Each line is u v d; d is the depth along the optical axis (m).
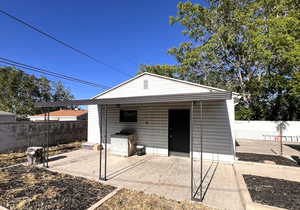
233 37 14.79
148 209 3.03
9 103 25.89
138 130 7.79
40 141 8.95
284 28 10.84
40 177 4.65
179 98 4.12
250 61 15.13
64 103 5.80
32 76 29.12
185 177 4.71
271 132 13.48
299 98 13.88
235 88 16.28
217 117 6.36
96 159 6.60
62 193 3.67
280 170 5.28
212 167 5.62
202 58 16.70
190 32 17.78
